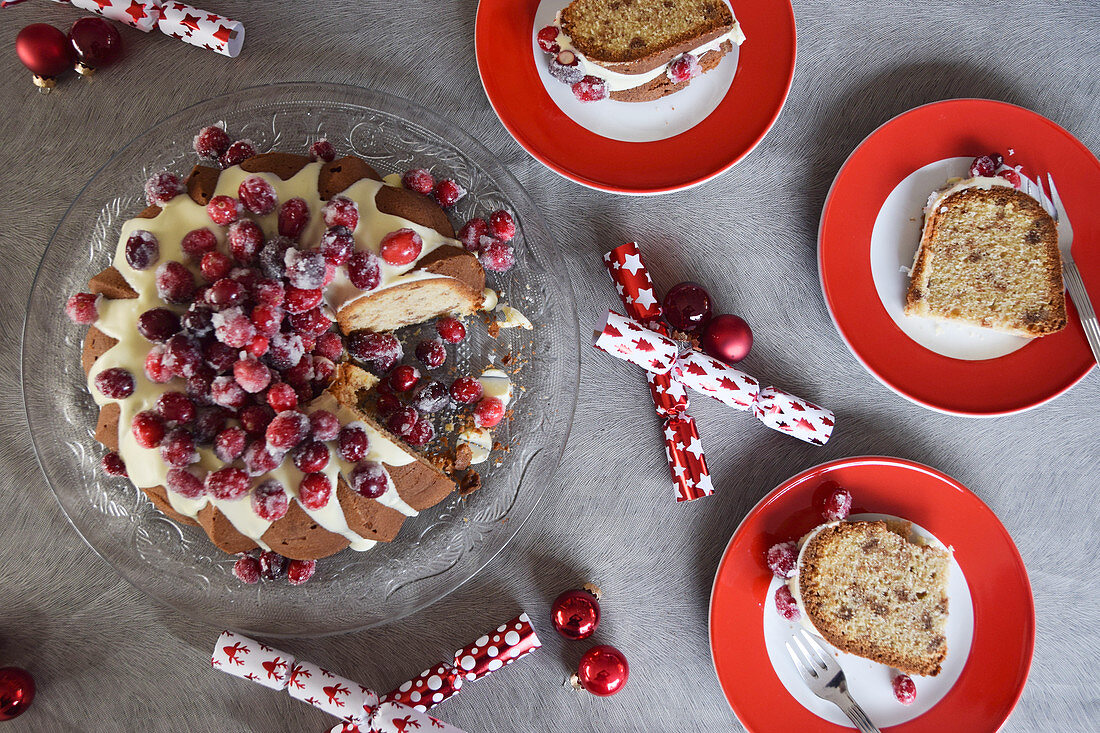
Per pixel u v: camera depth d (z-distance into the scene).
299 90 0.80
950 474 0.84
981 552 0.81
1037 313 0.81
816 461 0.84
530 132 0.82
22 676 0.80
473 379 0.80
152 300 0.76
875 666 0.82
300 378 0.77
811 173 0.84
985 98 0.84
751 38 0.82
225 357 0.75
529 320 0.82
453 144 0.81
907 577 0.81
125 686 0.82
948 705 0.82
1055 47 0.84
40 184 0.82
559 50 0.80
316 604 0.81
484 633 0.83
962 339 0.82
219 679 0.83
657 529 0.84
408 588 0.81
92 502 0.80
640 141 0.82
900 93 0.84
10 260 0.82
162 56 0.82
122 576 0.79
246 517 0.77
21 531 0.82
